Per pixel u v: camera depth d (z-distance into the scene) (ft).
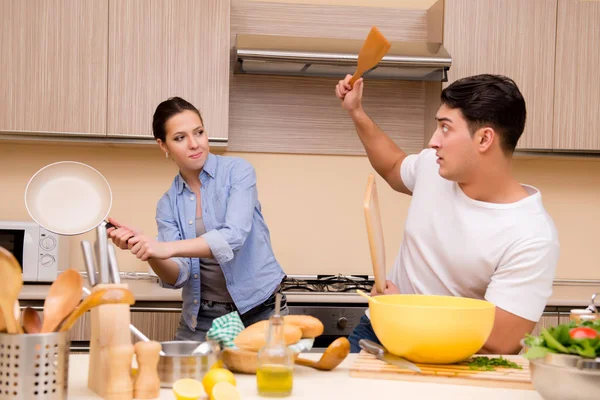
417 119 11.14
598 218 11.42
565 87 10.25
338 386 4.00
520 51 10.17
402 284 6.11
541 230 5.32
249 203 7.22
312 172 11.00
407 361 4.41
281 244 10.91
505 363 4.43
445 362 4.38
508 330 5.21
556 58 10.23
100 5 9.55
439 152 5.43
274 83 10.91
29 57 9.46
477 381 4.06
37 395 3.29
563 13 10.23
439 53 9.81
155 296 8.72
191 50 9.69
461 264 5.57
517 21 10.16
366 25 11.05
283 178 10.94
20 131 9.45
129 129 9.63
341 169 11.03
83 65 9.53
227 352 4.31
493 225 5.42
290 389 3.76
